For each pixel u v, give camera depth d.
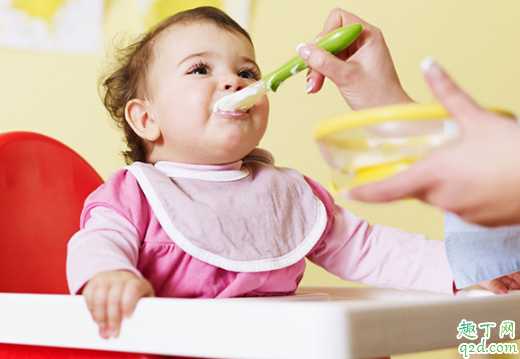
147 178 0.76
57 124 1.56
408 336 0.47
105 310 0.51
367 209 1.61
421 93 1.66
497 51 1.70
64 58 1.56
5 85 1.56
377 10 1.67
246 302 0.46
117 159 1.54
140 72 0.87
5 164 0.83
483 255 0.71
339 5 1.66
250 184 0.82
